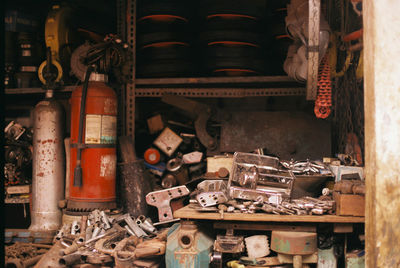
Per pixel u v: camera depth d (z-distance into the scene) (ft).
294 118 10.91
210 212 7.74
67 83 11.54
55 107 10.44
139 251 7.48
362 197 7.25
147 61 11.34
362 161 10.08
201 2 11.13
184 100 11.25
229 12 10.76
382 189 6.32
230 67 10.91
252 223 7.73
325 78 8.81
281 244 7.41
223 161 9.96
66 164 10.52
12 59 12.01
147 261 7.72
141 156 12.17
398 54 6.47
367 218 6.41
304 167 8.87
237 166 8.45
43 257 8.27
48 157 10.19
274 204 7.81
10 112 14.19
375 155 6.30
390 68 6.42
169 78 11.25
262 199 7.91
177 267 7.36
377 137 6.31
